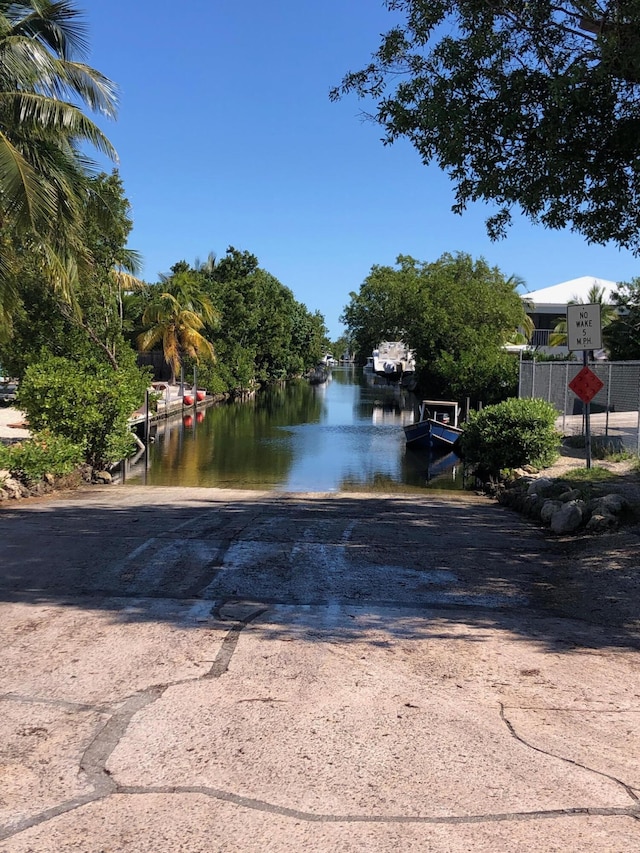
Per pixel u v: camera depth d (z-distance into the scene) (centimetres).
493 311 4853
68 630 498
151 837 261
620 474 1271
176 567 691
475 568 720
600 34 736
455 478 1959
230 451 2495
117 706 374
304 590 619
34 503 1204
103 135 1475
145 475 1955
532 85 805
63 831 264
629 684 421
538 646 487
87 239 2242
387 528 958
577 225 910
